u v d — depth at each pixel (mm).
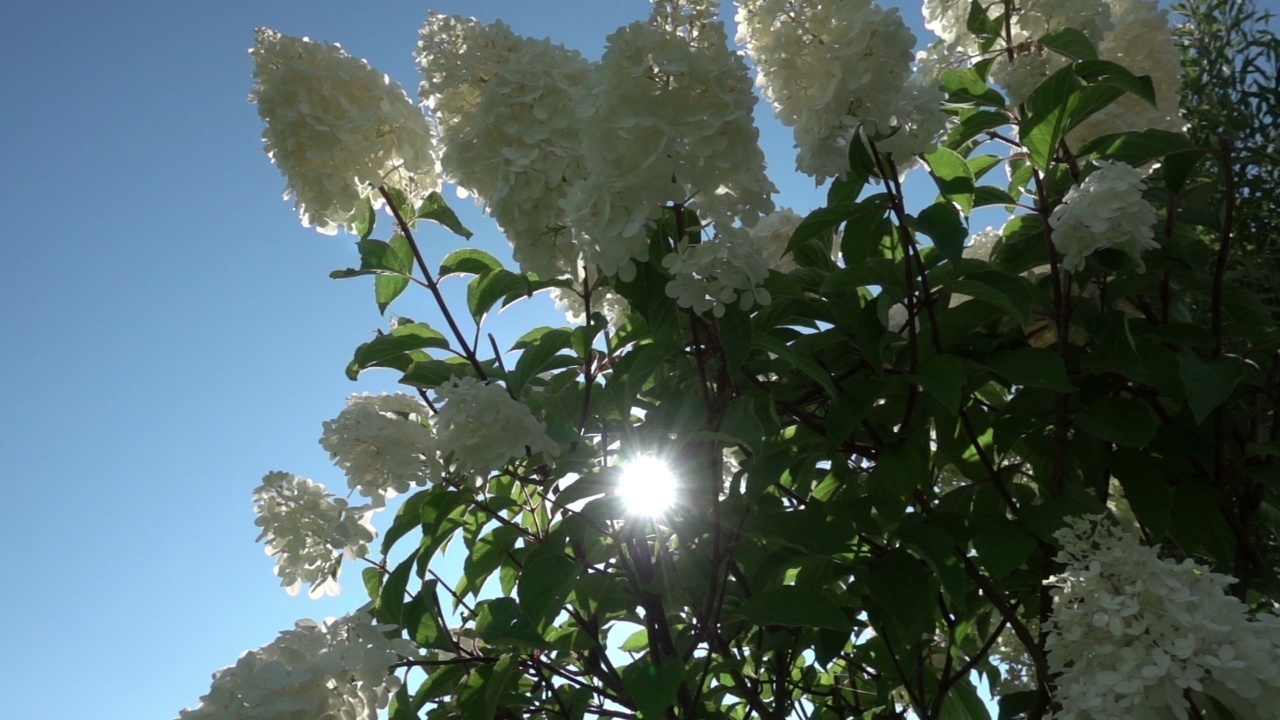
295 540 1267
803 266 1509
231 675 1076
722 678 1656
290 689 1067
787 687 1638
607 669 1393
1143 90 1249
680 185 1077
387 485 1206
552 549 1241
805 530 1277
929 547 1296
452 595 1349
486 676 1319
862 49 1085
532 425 1139
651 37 1031
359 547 1286
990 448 1519
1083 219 1161
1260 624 1002
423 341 1378
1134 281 1426
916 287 1326
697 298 1068
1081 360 1391
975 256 1801
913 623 1307
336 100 1265
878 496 1426
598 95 1059
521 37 1220
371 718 1106
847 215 1269
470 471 1148
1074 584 1052
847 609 1604
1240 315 1426
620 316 1555
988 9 1360
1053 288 1328
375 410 1259
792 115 1168
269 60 1270
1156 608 1017
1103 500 1451
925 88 1171
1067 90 1228
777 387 1423
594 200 1064
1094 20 1333
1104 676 991
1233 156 1566
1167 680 981
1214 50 1659
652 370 1242
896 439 1373
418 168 1312
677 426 1267
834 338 1369
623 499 1234
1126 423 1316
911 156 1161
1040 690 1344
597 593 1309
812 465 1494
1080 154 1366
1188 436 1381
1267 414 1582
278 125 1236
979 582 1379
